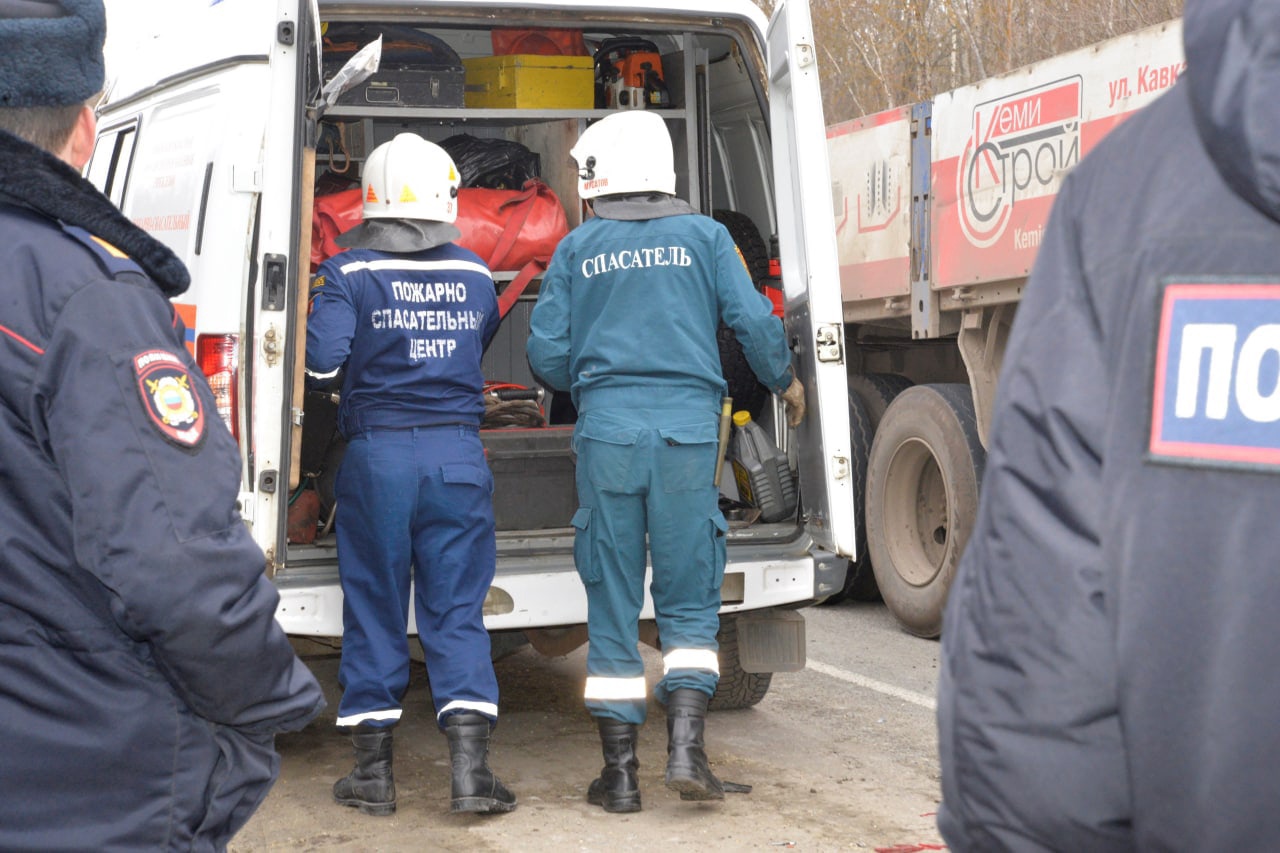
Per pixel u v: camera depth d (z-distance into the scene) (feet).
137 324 5.05
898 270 20.54
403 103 16.22
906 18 50.29
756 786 13.34
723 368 15.14
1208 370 3.49
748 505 14.99
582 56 16.94
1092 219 3.88
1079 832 3.69
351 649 12.42
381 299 12.32
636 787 12.57
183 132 13.65
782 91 13.67
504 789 12.40
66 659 5.05
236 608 5.10
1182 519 3.47
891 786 13.32
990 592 3.82
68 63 5.17
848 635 20.62
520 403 16.11
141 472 4.90
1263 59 3.39
